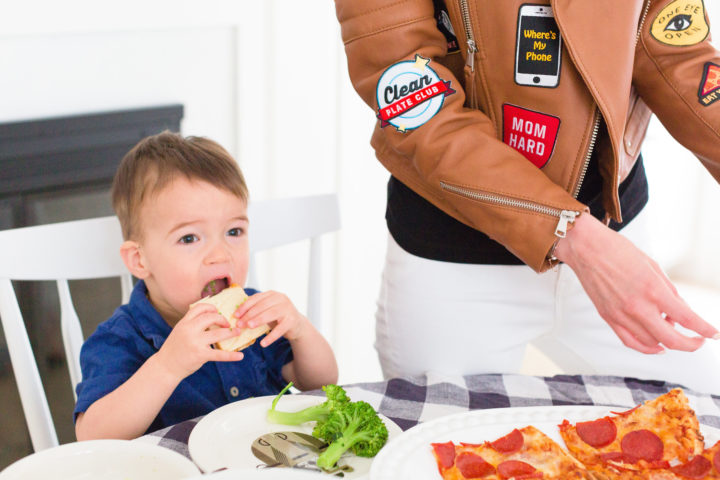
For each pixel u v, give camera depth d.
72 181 1.97
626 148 1.14
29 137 1.87
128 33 1.97
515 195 0.96
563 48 1.00
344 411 0.85
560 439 0.83
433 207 1.16
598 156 1.07
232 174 1.16
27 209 1.93
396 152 1.15
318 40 2.25
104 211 2.07
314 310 1.49
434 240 1.17
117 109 2.00
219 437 0.87
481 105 1.08
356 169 2.41
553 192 0.95
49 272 1.26
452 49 1.11
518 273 1.18
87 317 2.10
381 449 0.79
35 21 1.80
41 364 2.03
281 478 0.66
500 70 1.04
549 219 0.95
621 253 0.92
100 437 0.99
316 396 0.96
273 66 2.20
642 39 1.09
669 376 1.21
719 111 1.06
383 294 1.29
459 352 1.21
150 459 0.76
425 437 0.82
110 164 2.02
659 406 0.83
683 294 3.33
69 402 2.09
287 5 2.17
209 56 2.13
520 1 1.00
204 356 0.97
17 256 1.23
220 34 2.12
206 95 2.15
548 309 1.21
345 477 0.80
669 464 0.78
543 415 0.87
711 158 1.10
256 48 2.18
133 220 1.15
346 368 2.59
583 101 1.01
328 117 2.33
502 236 0.99
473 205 1.00
